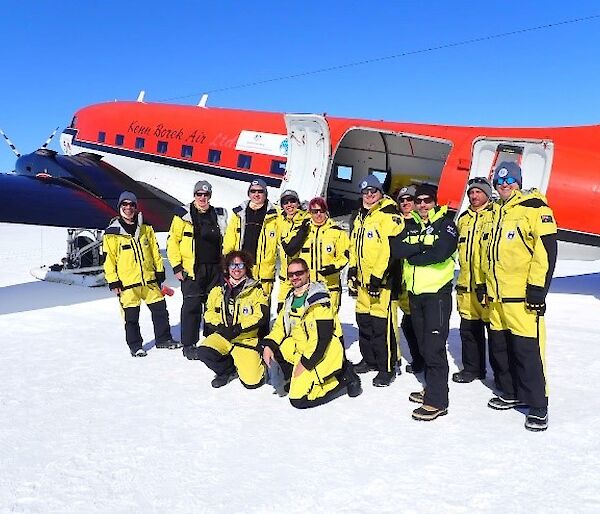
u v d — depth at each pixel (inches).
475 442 122.6
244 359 158.7
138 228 193.8
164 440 123.9
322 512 94.7
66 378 167.9
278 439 124.6
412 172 402.0
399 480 105.6
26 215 340.8
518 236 129.6
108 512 95.0
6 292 326.3
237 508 96.0
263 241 196.7
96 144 475.2
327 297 142.3
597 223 284.2
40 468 110.7
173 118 434.6
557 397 149.6
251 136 386.3
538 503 97.0
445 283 139.1
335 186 420.2
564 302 297.1
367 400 151.3
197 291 192.5
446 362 139.4
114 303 290.7
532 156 262.1
